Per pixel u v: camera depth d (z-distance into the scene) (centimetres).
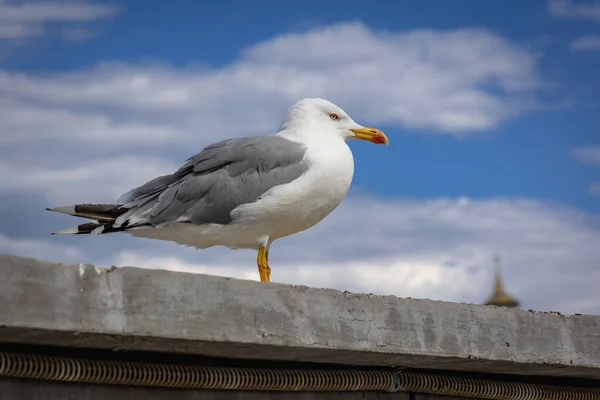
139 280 508
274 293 565
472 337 663
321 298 588
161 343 535
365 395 704
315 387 657
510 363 689
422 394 734
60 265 482
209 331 532
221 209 768
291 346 568
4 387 521
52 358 535
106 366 555
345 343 593
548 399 795
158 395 586
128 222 764
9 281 463
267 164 780
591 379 847
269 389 634
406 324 629
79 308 484
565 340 717
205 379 594
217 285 539
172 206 768
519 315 694
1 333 484
